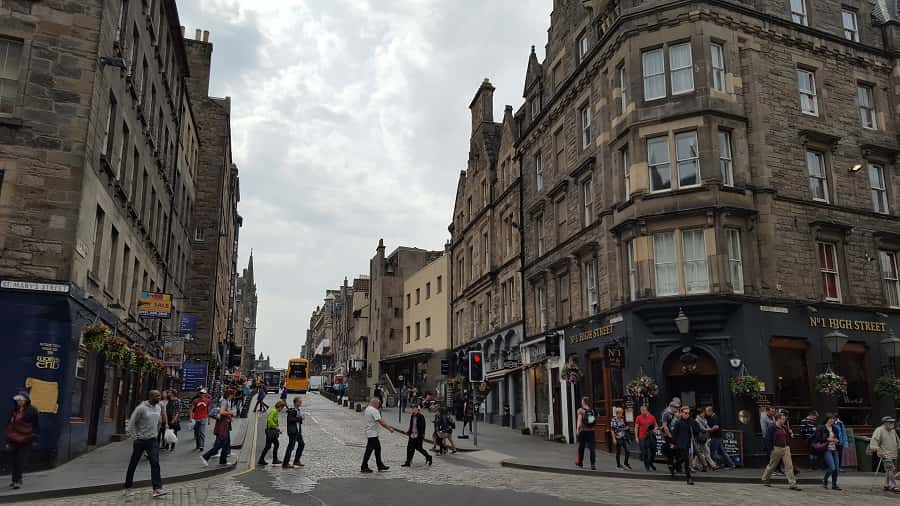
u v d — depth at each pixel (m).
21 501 11.47
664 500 12.57
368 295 73.12
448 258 48.50
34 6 16.70
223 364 54.47
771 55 23.34
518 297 33.75
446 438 21.77
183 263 37.62
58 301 15.48
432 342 50.94
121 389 22.22
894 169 25.05
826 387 20.28
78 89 16.69
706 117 21.42
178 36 28.95
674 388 20.80
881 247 23.89
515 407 32.94
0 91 16.20
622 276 22.61
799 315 21.27
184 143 35.50
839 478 17.25
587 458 20.50
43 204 15.91
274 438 17.77
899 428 20.11
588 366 25.00
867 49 25.47
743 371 19.69
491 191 38.75
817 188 23.39
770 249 21.30
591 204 25.94
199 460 17.38
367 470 16.39
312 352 166.00
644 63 22.97
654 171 22.09
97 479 13.40
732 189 21.11
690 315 20.44
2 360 14.97
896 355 22.17
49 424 15.11
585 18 27.39
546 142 30.88
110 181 18.97
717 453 18.47
